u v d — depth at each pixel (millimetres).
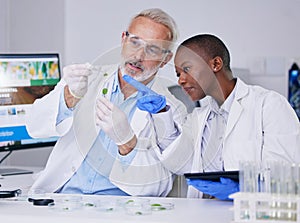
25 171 2746
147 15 1830
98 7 3623
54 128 1961
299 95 3443
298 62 3459
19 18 3467
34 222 1473
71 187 1998
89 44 3635
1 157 3285
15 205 1644
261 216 1339
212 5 3537
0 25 3400
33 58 2818
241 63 3535
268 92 2059
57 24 3574
